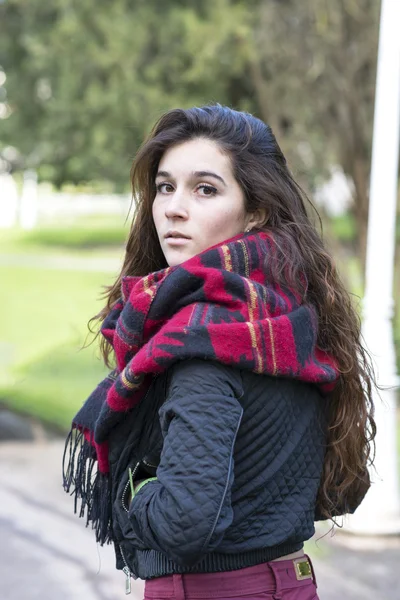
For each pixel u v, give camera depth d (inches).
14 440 322.3
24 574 190.9
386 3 214.4
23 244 1085.8
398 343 302.2
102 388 84.3
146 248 92.0
